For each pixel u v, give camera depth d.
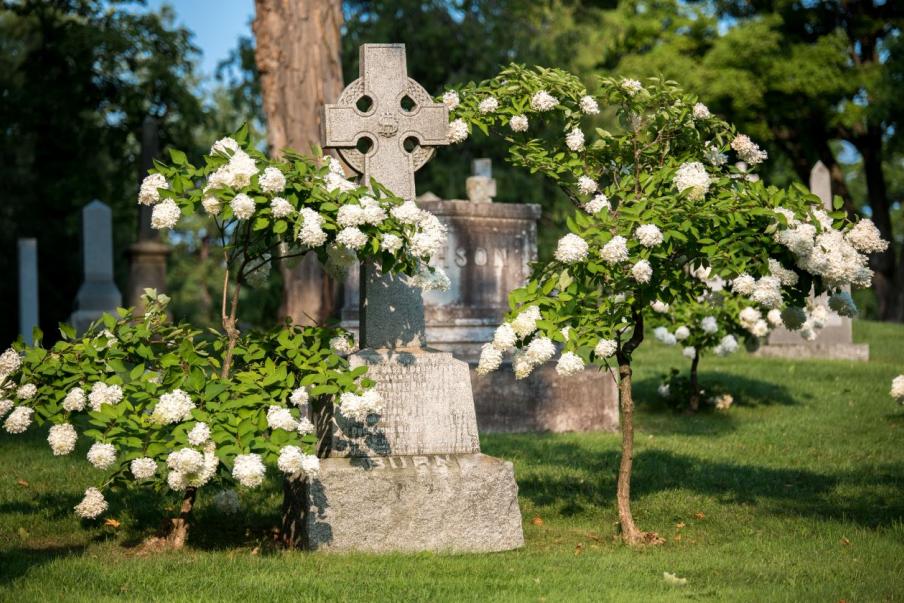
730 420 12.73
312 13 15.84
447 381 7.02
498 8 30.66
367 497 6.46
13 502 7.88
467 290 12.23
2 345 31.70
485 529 6.65
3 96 31.97
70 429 6.13
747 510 8.00
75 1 31.83
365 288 7.14
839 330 18.22
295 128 15.77
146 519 7.56
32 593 5.31
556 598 5.32
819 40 31.36
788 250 6.47
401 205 6.41
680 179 6.47
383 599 5.28
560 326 6.43
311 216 6.07
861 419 12.38
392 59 7.34
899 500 8.23
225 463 5.81
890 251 34.03
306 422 6.12
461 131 7.39
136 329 6.52
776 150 34.91
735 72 30.80
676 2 34.59
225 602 5.21
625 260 6.21
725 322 13.18
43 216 32.72
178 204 6.16
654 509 8.07
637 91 7.34
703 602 5.29
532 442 10.98
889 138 34.31
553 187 28.84
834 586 5.62
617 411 12.30
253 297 26.00
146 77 32.66
